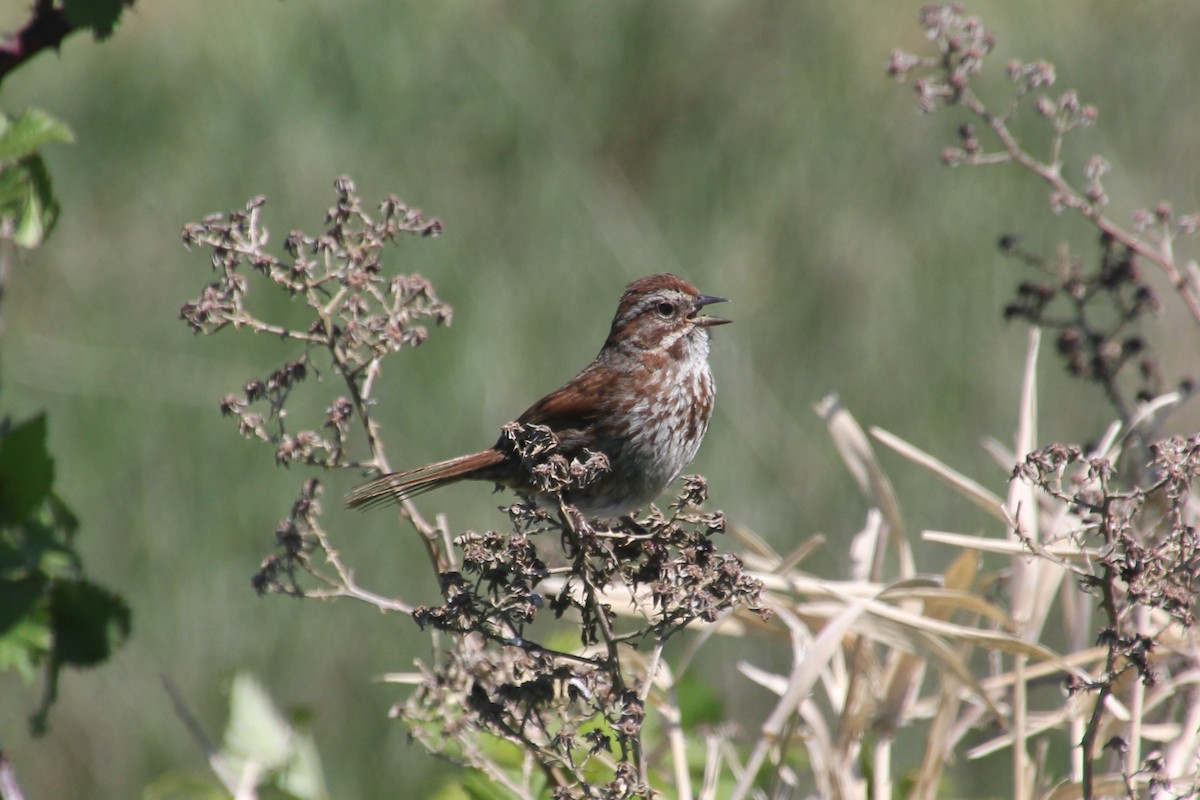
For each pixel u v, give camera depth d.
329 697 10.68
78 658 4.71
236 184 13.49
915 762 9.31
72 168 13.70
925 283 12.72
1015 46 14.62
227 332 12.13
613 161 14.23
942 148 13.66
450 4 14.98
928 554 11.05
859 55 14.80
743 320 12.69
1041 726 5.70
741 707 10.53
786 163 13.89
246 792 6.04
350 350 5.22
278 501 11.34
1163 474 4.57
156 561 11.12
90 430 11.47
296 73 14.21
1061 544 5.71
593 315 12.59
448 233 12.98
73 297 12.68
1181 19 14.78
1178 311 11.73
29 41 4.75
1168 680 5.58
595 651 6.22
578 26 14.94
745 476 11.57
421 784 10.20
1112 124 13.72
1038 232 12.88
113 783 10.64
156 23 15.30
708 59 14.79
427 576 11.12
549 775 5.06
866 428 11.95
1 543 4.54
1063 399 11.91
